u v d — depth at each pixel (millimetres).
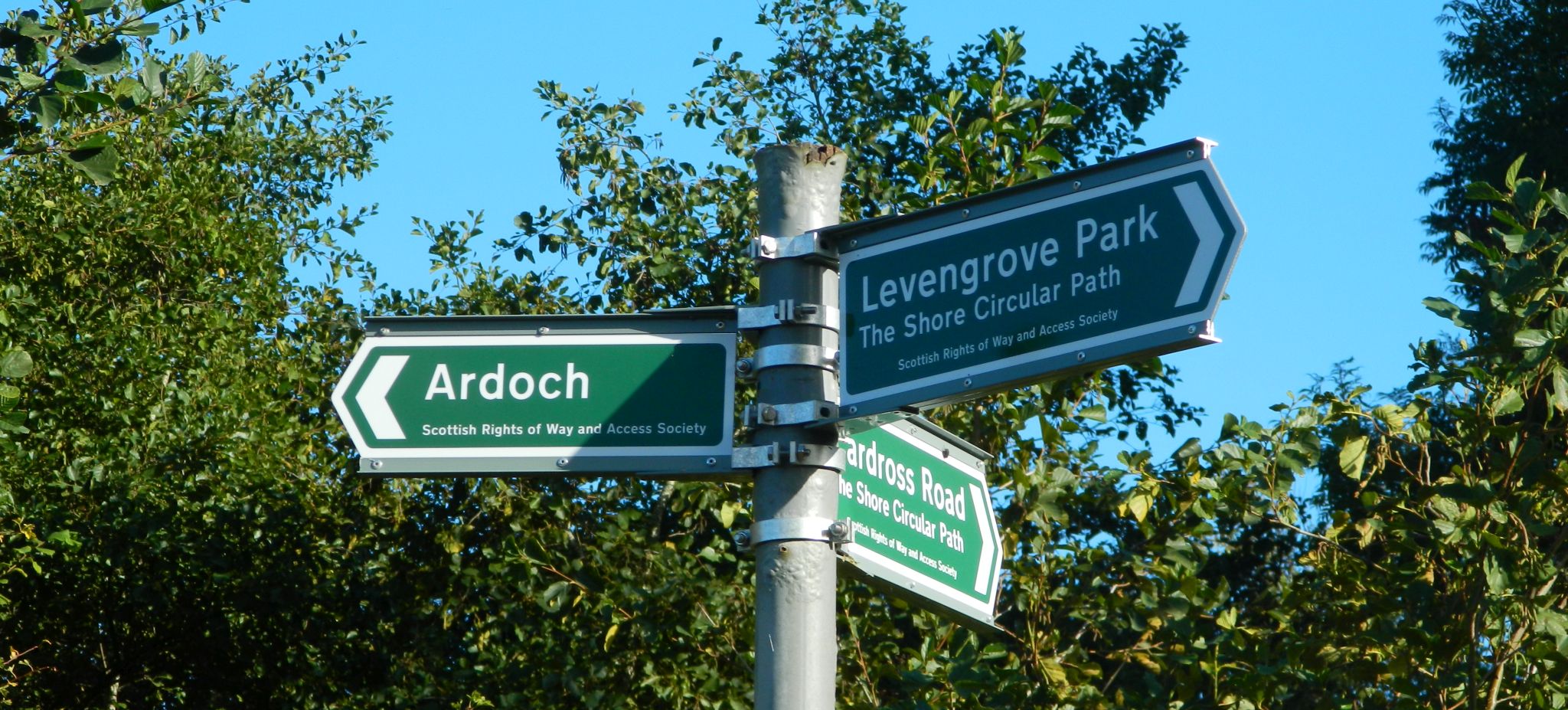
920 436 3312
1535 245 4652
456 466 2959
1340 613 5137
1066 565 6289
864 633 6891
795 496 2760
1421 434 5168
